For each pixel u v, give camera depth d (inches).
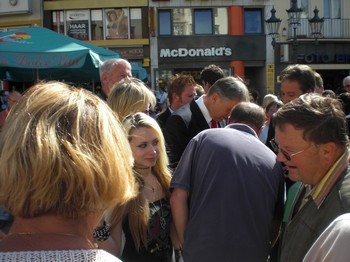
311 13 711.1
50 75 320.8
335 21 716.0
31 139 32.6
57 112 34.4
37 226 32.8
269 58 709.3
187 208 85.8
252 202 78.8
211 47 705.0
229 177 79.4
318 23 510.0
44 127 33.2
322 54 721.6
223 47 705.6
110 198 34.6
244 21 711.7
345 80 245.9
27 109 34.7
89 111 35.7
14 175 31.8
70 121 34.2
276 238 86.0
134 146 87.9
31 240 32.0
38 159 31.6
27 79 341.4
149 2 689.6
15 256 30.5
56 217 32.9
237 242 77.5
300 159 60.3
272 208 81.4
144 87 106.2
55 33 238.4
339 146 59.5
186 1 693.9
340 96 173.8
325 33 714.2
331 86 748.6
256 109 93.7
